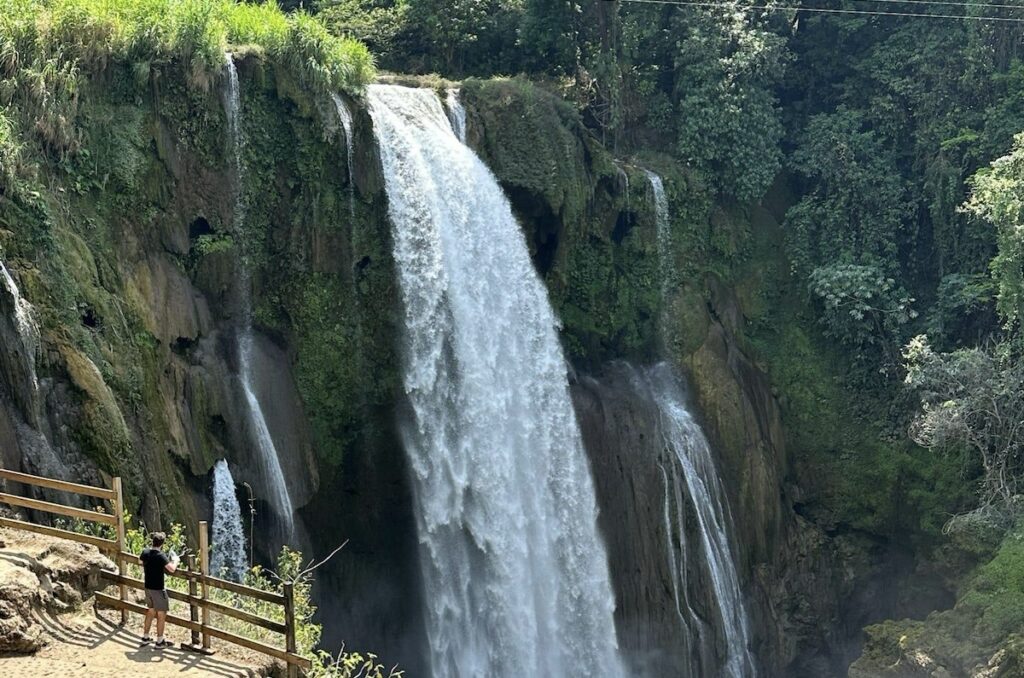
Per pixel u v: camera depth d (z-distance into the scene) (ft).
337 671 69.26
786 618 133.28
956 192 139.44
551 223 126.93
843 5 149.48
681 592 127.13
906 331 139.23
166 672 56.24
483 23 144.66
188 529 90.48
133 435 87.45
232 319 104.73
